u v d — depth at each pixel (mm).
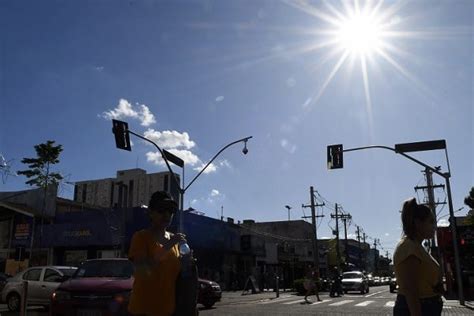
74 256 37312
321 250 83438
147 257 3840
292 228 85812
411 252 3676
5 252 38188
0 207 38906
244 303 23969
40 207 38969
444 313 17391
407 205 3908
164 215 4004
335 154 23109
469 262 34688
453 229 23203
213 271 44688
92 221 36844
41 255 37438
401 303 3832
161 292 3906
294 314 16922
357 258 116438
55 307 8688
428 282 3691
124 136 20906
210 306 20141
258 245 52062
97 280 9039
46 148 39469
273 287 49188
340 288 32938
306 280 25891
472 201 35406
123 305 8305
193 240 40500
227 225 47344
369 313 17422
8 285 17141
